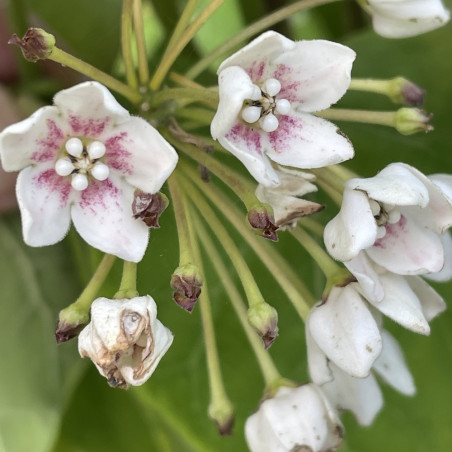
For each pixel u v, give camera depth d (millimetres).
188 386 143
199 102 138
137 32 128
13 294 151
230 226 148
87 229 119
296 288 130
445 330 155
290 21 164
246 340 148
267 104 121
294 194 122
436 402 154
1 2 146
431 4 132
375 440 153
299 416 125
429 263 124
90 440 166
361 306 123
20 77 150
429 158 156
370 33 159
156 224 117
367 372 121
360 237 117
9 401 150
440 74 157
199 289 118
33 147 117
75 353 152
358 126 157
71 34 154
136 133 117
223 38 180
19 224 154
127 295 118
